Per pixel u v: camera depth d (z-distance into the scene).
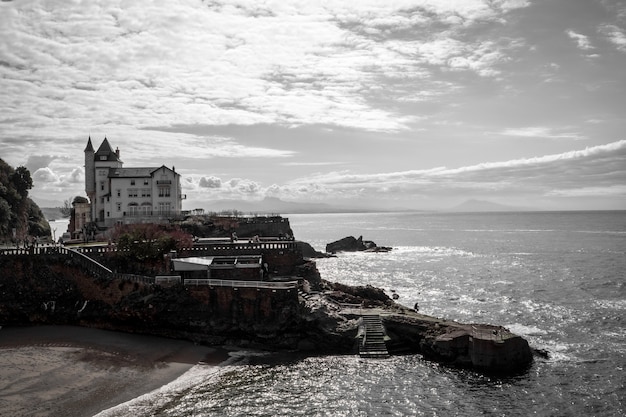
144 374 60.84
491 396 55.41
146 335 75.06
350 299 81.69
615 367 62.78
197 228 119.25
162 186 126.75
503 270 134.25
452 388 57.34
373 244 199.00
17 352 67.12
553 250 181.12
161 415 50.41
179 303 74.06
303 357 67.62
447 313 87.62
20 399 53.53
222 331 72.62
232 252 91.94
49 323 79.12
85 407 52.00
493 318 84.25
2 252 81.75
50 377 59.22
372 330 70.25
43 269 81.19
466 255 173.00
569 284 111.88
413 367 63.44
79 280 79.94
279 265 92.62
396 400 54.34
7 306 78.81
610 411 52.09
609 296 99.19
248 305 73.12
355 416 50.69
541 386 57.75
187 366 63.75
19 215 142.75
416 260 161.25
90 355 66.38
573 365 63.53
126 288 77.62
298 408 52.25
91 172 131.62
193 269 82.25
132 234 89.75
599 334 75.38
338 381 59.19
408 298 100.00
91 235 114.94
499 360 61.75
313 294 81.00
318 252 174.62
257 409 51.91
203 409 51.81
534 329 78.06
